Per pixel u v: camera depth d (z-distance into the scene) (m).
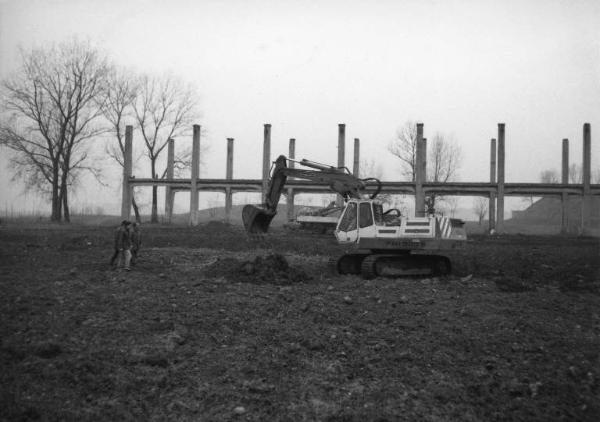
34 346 7.72
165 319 9.22
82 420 5.89
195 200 46.41
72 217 71.06
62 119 46.38
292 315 9.75
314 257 20.98
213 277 13.88
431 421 6.08
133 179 47.28
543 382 7.07
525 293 12.59
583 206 40.84
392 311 10.20
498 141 41.38
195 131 46.62
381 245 14.45
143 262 17.45
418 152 41.75
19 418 5.82
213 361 7.50
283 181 17.95
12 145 44.12
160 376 6.97
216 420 6.01
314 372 7.24
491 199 41.59
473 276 15.60
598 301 11.75
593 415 6.27
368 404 6.39
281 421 6.02
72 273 14.22
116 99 48.31
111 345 7.95
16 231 33.12
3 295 10.98
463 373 7.31
